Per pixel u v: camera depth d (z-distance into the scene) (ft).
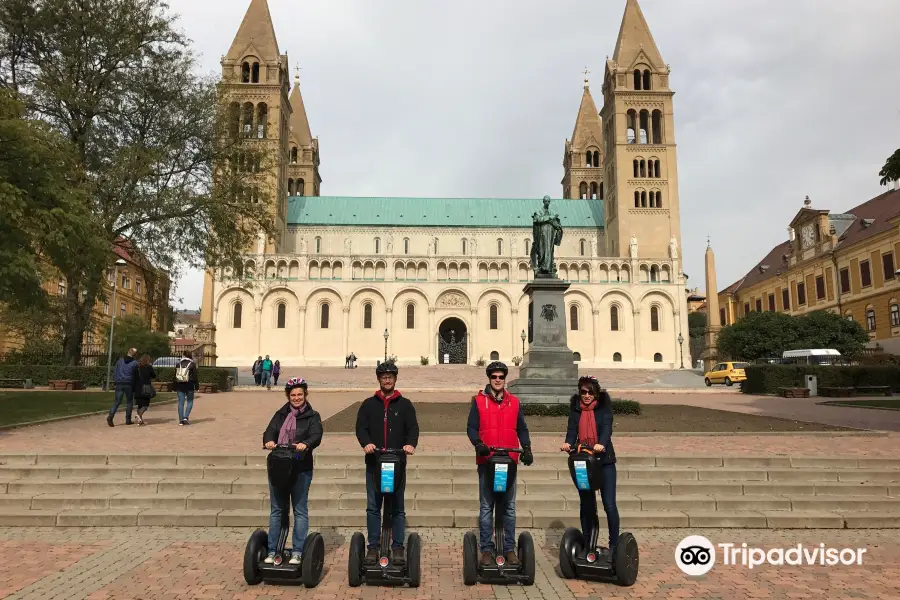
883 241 212.02
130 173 115.75
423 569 29.71
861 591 26.71
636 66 299.17
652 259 273.33
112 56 121.39
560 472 43.62
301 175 336.90
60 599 25.12
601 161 352.90
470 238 302.25
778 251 313.12
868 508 39.58
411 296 266.98
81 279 104.27
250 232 140.05
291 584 27.25
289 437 28.17
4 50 115.65
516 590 26.78
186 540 34.42
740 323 213.66
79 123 120.26
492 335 266.36
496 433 27.58
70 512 38.19
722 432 59.72
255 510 38.88
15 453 45.39
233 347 255.70
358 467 43.65
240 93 278.46
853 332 200.75
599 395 28.63
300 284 261.85
